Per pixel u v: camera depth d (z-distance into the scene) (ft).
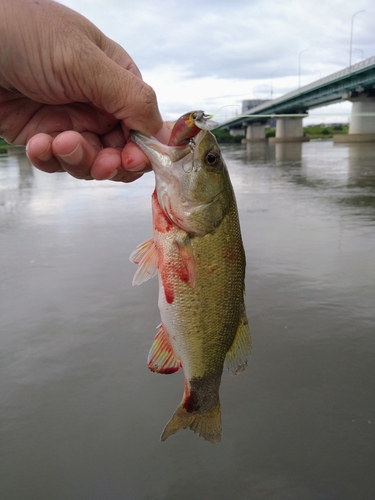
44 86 0.74
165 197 0.83
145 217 4.02
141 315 1.96
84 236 3.37
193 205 0.85
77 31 0.72
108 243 3.13
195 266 0.86
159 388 1.48
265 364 1.57
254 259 2.62
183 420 0.93
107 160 0.83
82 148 0.78
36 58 0.70
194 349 0.90
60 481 1.14
